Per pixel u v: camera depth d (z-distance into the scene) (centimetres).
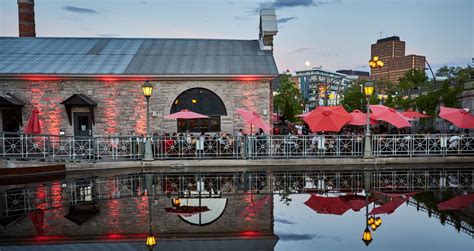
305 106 5878
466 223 650
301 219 678
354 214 711
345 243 543
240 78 1773
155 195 898
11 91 1745
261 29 2231
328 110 1483
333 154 1563
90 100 1747
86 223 653
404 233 592
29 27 2447
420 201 818
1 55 1930
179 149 1484
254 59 1970
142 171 1325
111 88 1773
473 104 1973
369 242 548
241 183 1066
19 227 630
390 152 1567
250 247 527
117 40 2242
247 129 1797
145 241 555
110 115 1775
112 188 991
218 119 1811
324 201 826
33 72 1730
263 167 1405
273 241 553
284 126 2788
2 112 1747
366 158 1483
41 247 528
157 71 1772
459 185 1012
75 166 1340
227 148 1495
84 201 830
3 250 516
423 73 4462
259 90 1797
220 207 771
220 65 1869
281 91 4281
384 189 961
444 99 2261
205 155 1552
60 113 1764
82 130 1788
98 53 2006
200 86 1786
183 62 1902
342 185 1024
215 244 539
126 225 639
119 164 1403
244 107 1800
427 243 543
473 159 1513
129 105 1781
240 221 665
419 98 2634
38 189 980
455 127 2105
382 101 3875
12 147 1370
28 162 1330
